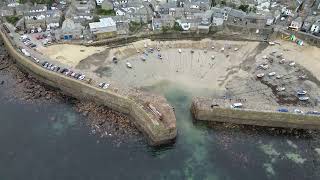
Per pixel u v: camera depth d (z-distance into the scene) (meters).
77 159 106.75
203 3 184.38
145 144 113.88
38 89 137.25
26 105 127.88
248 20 172.88
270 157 111.25
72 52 153.38
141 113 118.75
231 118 123.56
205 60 154.88
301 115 121.56
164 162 108.06
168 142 115.12
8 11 174.62
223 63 153.12
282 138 119.44
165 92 135.38
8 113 123.25
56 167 103.94
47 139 113.50
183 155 110.88
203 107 122.75
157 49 160.38
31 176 100.81
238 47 163.50
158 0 190.25
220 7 185.50
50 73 137.12
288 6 187.38
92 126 119.56
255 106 125.00
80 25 166.50
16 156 106.94
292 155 112.44
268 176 104.81
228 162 108.81
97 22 166.38
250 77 144.38
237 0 192.00
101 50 157.00
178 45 163.75
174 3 183.75
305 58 155.00
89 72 140.75
